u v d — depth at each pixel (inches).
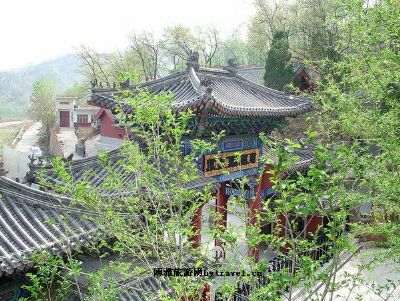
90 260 437.1
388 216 517.0
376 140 420.8
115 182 324.2
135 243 294.0
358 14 391.2
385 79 412.5
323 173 196.5
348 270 828.6
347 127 430.9
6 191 366.6
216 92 692.7
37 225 348.2
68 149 2276.1
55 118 3038.9
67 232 339.9
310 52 1683.1
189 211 296.0
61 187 297.1
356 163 296.4
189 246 318.3
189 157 322.0
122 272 328.5
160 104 287.6
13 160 1772.9
